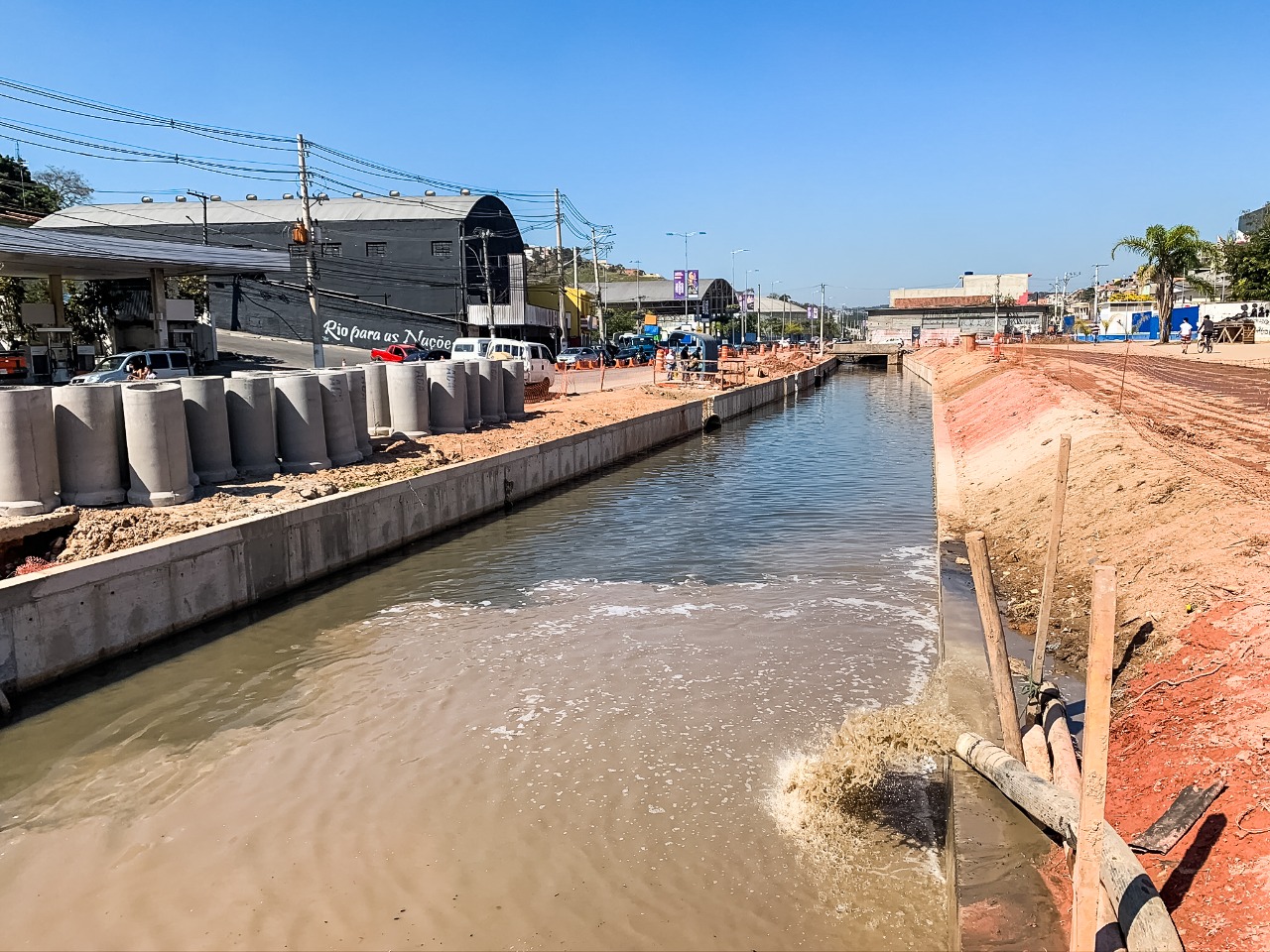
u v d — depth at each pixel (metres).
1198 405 21.61
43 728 8.92
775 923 5.88
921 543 15.86
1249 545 8.48
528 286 71.44
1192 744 5.88
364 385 17.89
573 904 6.13
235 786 7.82
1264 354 44.12
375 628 11.70
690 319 89.81
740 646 10.81
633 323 107.38
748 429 36.66
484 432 22.14
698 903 6.09
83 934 5.98
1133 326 73.44
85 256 31.42
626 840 6.85
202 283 60.38
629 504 20.11
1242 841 4.75
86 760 8.32
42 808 7.54
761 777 7.73
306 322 61.16
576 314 78.81
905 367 91.94
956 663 8.71
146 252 33.62
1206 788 5.29
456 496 17.56
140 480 12.77
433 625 11.79
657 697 9.39
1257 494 10.46
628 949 5.68
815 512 18.88
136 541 11.51
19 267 34.78
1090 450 14.76
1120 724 6.86
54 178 75.88
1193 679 6.76
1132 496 11.80
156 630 11.02
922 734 7.58
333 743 8.57
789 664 10.20
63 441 12.23
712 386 43.31
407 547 15.88
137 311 46.03
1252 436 16.11
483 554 15.43
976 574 7.02
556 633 11.40
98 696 9.63
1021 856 5.55
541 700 9.38
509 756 8.21
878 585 13.27
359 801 7.53
